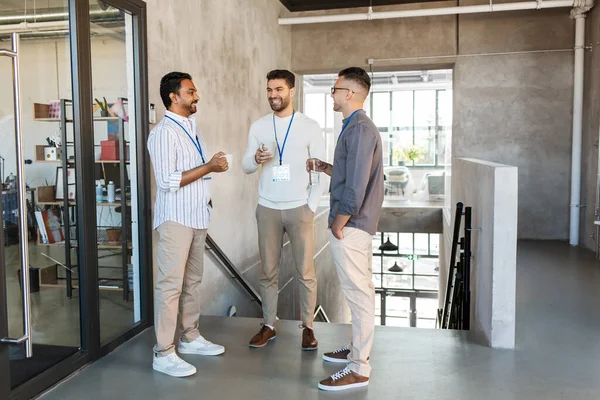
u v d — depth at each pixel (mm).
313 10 8125
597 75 6438
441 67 8148
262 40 6828
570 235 7141
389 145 14273
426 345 3408
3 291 2410
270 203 3391
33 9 3018
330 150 11828
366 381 2814
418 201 11195
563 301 4410
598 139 6309
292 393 2732
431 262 16281
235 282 5727
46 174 3119
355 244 2707
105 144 3586
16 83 2385
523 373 2963
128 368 3068
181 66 4477
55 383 2818
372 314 2801
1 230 2396
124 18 3637
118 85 3648
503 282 3303
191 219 2990
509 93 7543
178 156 2939
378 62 7977
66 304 3154
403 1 7738
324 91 11727
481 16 7570
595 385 2811
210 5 5105
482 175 3740
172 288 2986
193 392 2750
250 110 6348
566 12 7324
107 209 3652
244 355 3264
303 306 3404
